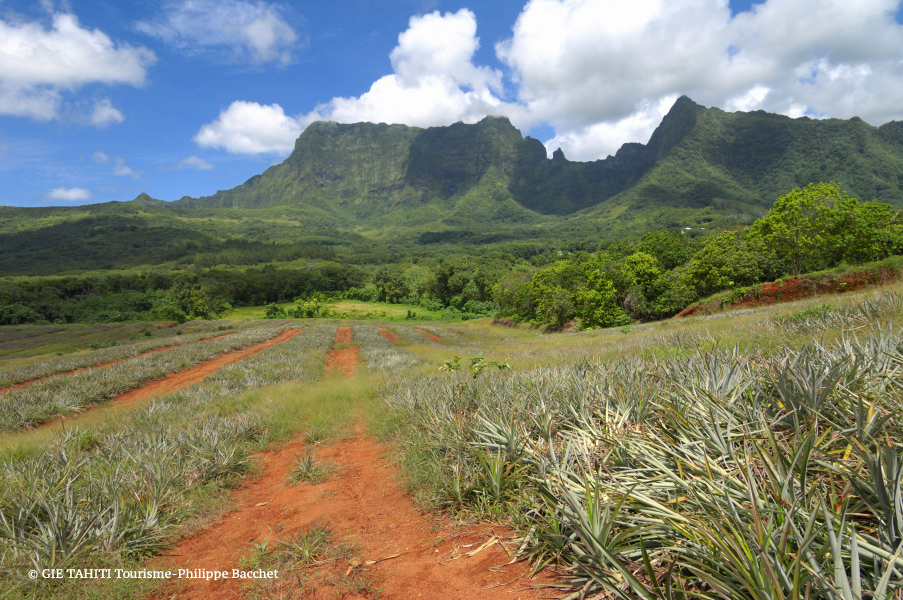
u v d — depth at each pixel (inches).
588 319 1824.6
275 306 3922.2
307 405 439.8
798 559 50.8
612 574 73.9
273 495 200.1
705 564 65.4
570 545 90.4
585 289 1892.2
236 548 137.3
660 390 140.4
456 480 137.7
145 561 130.5
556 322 2076.8
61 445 257.0
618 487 91.3
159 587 112.3
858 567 49.9
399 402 338.3
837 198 1307.8
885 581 50.0
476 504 132.8
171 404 489.1
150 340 1685.5
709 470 81.7
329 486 202.2
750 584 57.6
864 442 78.0
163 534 146.6
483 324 2800.2
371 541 127.8
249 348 1311.5
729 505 66.7
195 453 238.4
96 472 207.0
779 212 1397.6
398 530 133.6
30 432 409.7
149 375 756.0
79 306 3166.8
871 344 135.6
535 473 125.4
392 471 209.6
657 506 77.4
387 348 1238.3
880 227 1275.8
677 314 1595.7
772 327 333.1
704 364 151.5
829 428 86.8
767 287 1188.5
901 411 82.0
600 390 155.9
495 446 145.4
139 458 213.5
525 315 2513.5
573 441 128.3
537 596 84.7
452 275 4168.3
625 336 818.2
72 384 644.1
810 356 129.2
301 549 122.3
